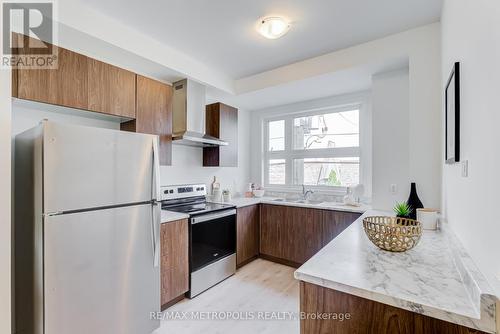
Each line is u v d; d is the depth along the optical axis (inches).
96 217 59.5
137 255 67.9
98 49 79.8
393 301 32.1
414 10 73.9
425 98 81.9
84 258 57.3
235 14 75.0
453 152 54.9
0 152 42.6
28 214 57.1
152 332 72.9
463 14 48.6
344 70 97.7
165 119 100.3
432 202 80.8
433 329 30.6
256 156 163.9
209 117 131.1
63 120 82.8
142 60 88.2
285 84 113.3
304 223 116.6
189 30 83.7
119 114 84.5
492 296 27.2
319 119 142.4
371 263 43.5
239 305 87.7
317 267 41.8
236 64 110.3
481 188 37.8
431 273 39.2
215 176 141.7
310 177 145.8
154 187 72.1
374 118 102.1
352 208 105.6
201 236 97.4
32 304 55.2
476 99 40.4
